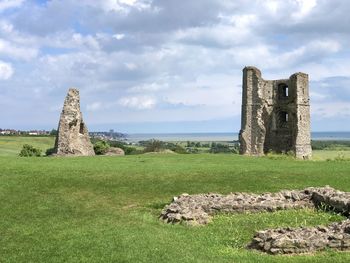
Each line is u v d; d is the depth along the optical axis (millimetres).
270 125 71438
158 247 17406
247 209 24297
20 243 18484
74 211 24891
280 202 25094
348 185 31797
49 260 16109
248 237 19141
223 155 54719
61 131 54781
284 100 71188
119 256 16266
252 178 33719
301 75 69750
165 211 23719
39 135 128875
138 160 45281
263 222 21859
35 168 35750
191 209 23281
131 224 21844
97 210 25312
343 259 15242
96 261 15836
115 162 42438
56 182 31203
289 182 32719
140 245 17703
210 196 26234
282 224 21375
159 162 43312
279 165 42469
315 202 25844
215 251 16953
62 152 54281
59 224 21875
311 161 48125
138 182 31906
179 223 21906
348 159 51062
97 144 75625
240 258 15859
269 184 31922
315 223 21594
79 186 30562
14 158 44625
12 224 21844
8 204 25625
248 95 71125
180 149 89562
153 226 21391
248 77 71062
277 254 16281
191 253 16625
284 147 70938
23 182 30578
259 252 16719
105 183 31484
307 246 16422
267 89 71562
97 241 18344
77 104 56375
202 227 21156
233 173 35562
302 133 69875
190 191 29906
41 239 19000
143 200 27891
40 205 25828
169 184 31516
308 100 71562
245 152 70562
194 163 42969
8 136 120125
